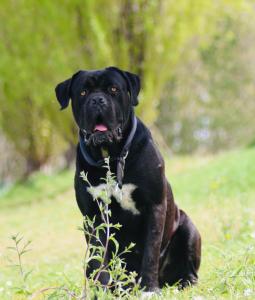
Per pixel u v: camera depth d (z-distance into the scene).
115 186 5.97
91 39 19.69
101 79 6.22
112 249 6.28
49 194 20.08
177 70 26.23
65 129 21.12
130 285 6.36
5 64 20.31
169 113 27.88
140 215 6.17
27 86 20.31
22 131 22.73
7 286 8.03
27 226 14.52
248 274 6.18
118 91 6.21
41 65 20.12
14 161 26.83
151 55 20.30
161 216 6.14
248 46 27.64
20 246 11.75
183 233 6.60
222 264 7.07
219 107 27.92
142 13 19.92
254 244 7.72
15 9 20.23
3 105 21.83
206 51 27.39
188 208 13.33
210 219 10.73
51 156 24.28
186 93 27.78
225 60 27.58
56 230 13.41
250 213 10.53
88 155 6.10
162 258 6.53
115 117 6.08
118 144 6.07
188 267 6.61
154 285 6.07
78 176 6.17
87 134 6.11
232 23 27.19
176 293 6.10
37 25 20.11
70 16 19.81
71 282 6.74
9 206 19.20
